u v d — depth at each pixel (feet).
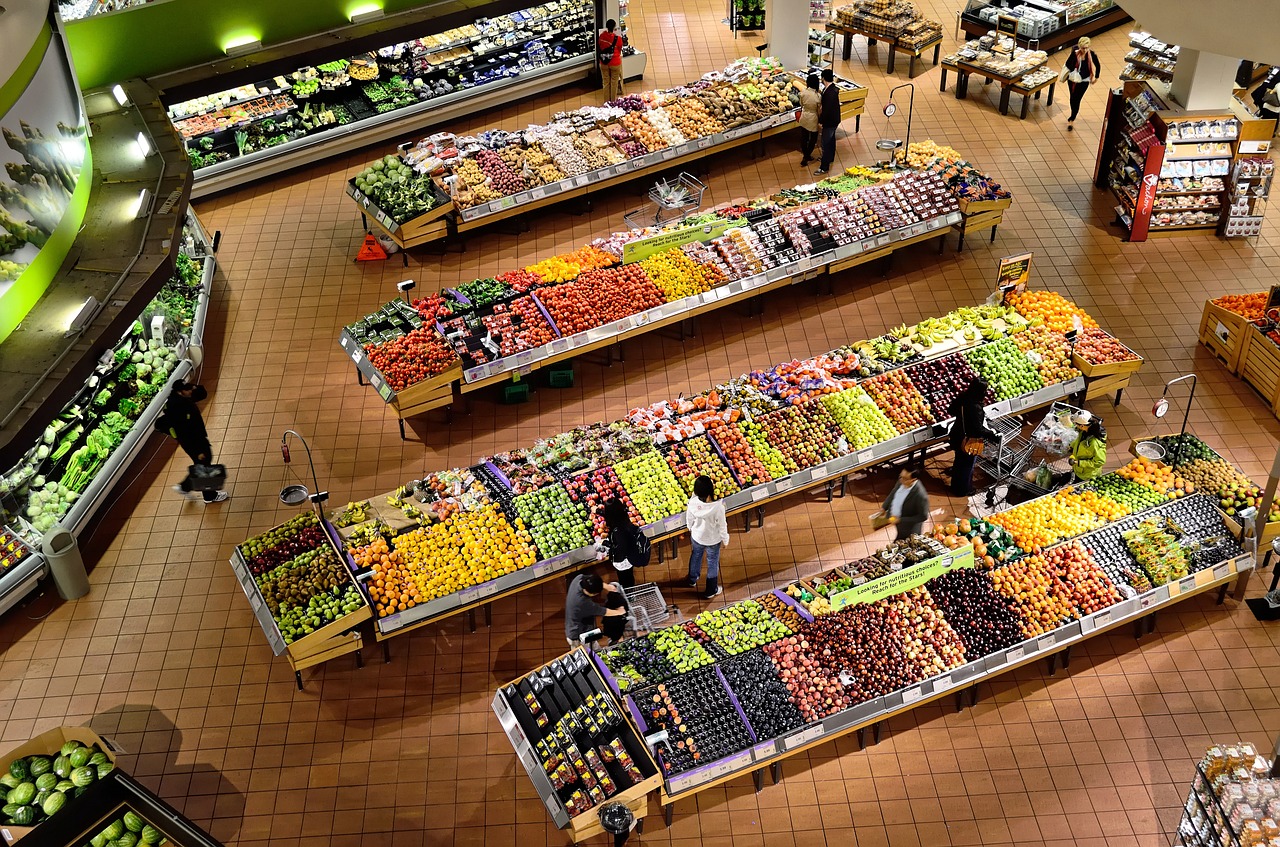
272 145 71.87
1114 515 45.24
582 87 81.51
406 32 71.61
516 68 78.74
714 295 57.06
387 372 52.03
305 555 44.04
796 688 39.29
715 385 56.24
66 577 46.24
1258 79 76.43
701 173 71.97
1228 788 33.55
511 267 64.34
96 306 46.83
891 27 81.25
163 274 50.16
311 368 57.98
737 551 48.26
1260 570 46.91
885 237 60.95
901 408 50.70
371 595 42.86
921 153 66.64
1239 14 44.14
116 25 63.72
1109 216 67.67
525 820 38.78
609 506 42.98
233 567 45.34
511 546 44.60
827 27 84.48
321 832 38.58
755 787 39.52
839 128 76.43
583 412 55.06
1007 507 49.75
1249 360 54.85
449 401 52.95
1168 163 64.44
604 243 60.70
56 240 48.91
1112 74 82.69
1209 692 42.42
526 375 57.16
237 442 53.78
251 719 42.22
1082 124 76.79
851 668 40.01
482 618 45.55
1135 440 49.19
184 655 44.60
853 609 41.78
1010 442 52.06
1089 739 40.96
